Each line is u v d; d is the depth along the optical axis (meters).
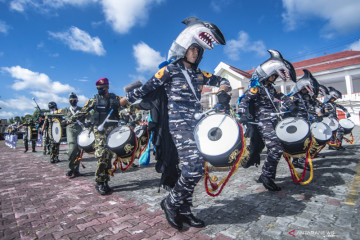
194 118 2.36
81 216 2.77
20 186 4.38
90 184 4.34
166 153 2.40
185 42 2.32
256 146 3.52
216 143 2.09
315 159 5.39
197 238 2.11
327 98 7.05
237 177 4.27
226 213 2.64
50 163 7.24
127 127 3.38
